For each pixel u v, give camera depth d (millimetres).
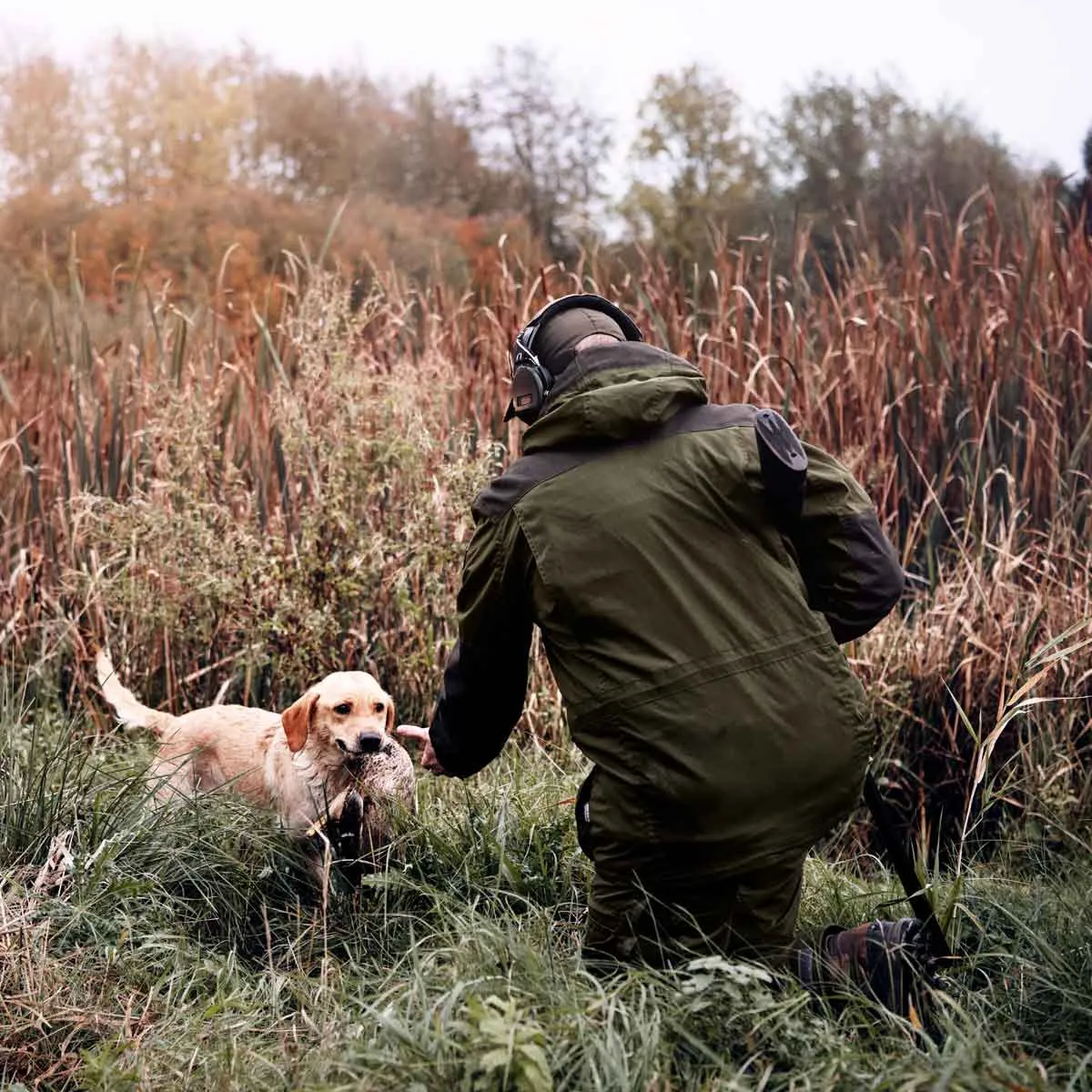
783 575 2320
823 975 2457
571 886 3131
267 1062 2256
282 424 4520
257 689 4547
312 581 4387
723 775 2213
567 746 4160
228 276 10453
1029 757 3945
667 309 5402
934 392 5141
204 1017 2479
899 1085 1942
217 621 4492
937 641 4340
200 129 17703
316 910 3125
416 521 4375
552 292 5770
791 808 2262
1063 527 4656
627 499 2301
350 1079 2080
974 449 5043
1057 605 4312
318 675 4277
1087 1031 2361
